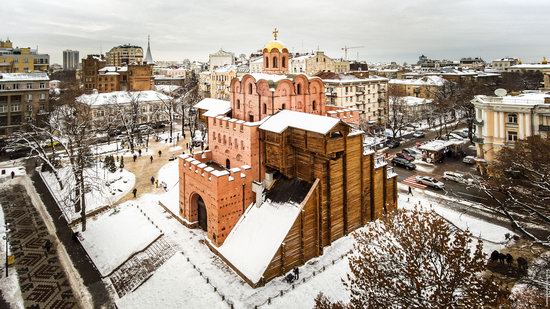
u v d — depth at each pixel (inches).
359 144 1584.6
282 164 1492.4
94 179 2166.6
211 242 1542.8
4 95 3472.0
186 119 4434.1
